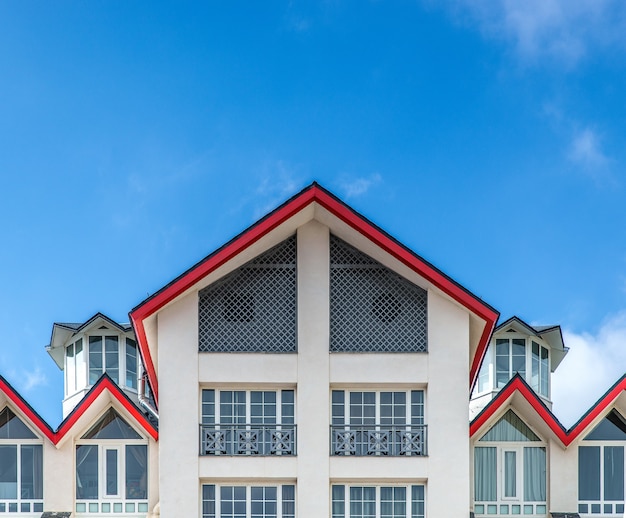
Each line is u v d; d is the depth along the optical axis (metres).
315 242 25.55
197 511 24.62
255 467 24.80
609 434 27.11
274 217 23.78
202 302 25.42
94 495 27.05
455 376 25.08
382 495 25.19
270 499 25.08
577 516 26.36
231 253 24.00
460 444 24.89
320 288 25.41
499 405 26.58
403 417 25.39
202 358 25.06
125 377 32.38
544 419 26.42
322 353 25.16
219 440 25.02
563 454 26.94
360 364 25.14
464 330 25.22
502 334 31.80
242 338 25.31
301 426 24.94
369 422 25.36
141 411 27.11
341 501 25.14
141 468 27.22
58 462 26.81
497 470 27.19
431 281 24.62
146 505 27.00
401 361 25.16
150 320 24.97
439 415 24.98
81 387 32.38
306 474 24.78
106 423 27.33
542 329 32.06
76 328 32.50
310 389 25.05
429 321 25.28
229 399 25.45
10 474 27.05
